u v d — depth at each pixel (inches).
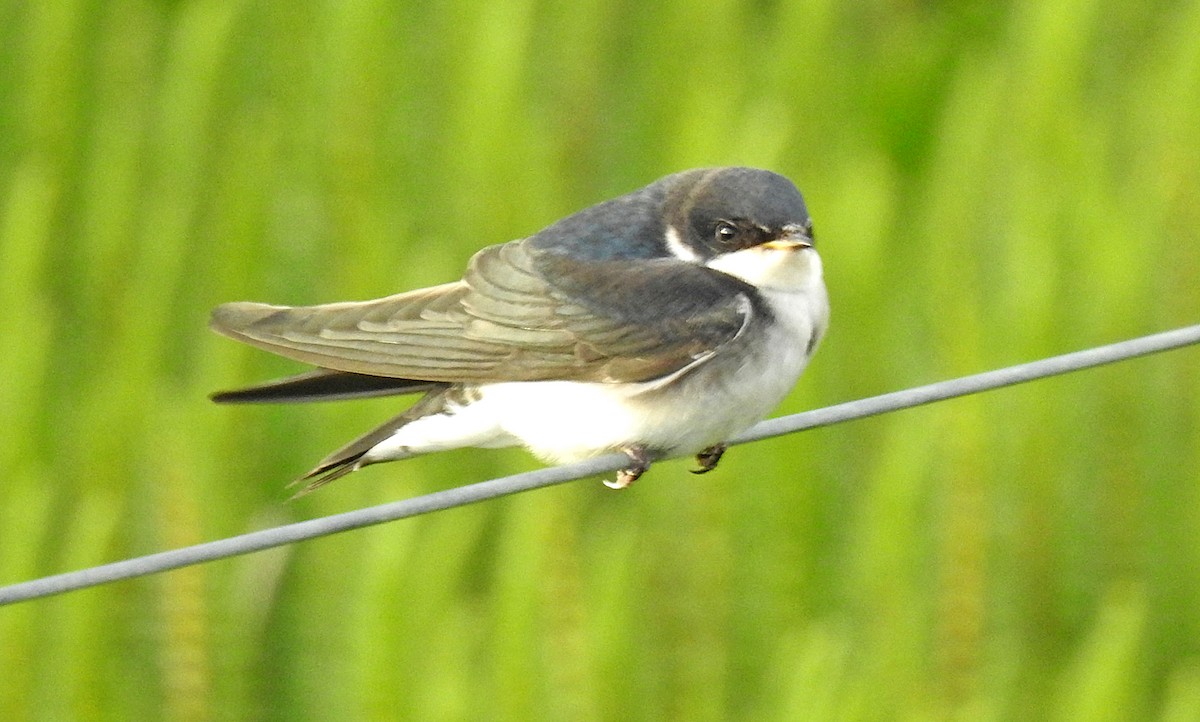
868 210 526.9
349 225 534.3
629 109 596.1
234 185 535.8
